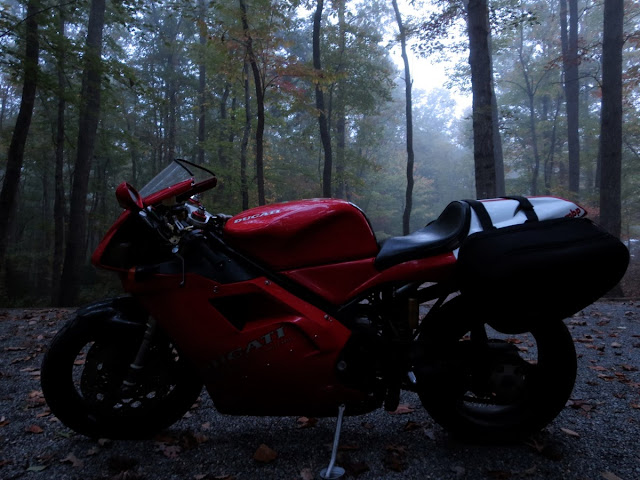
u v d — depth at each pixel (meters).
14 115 30.67
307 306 2.03
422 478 2.03
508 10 11.74
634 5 19.41
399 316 2.14
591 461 2.13
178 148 30.78
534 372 2.31
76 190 14.21
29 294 20.50
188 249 2.09
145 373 2.33
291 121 26.58
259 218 2.09
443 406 2.25
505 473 2.03
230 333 2.04
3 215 11.41
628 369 3.44
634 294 15.05
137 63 28.67
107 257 2.13
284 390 2.04
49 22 10.30
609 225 11.84
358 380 2.04
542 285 1.87
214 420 2.64
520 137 31.72
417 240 2.09
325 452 2.25
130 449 2.31
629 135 22.64
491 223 2.07
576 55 16.75
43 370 2.24
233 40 10.23
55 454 2.27
